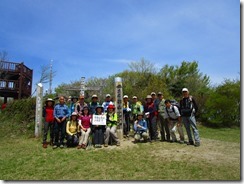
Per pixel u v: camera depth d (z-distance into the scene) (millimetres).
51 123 9805
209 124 19719
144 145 9367
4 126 13281
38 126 11578
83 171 6504
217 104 19125
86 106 9719
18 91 23375
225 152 8289
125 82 29953
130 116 11750
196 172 6223
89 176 6117
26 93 25438
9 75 23922
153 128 10094
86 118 9531
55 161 7488
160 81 26438
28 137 11641
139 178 5883
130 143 9781
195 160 7293
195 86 30016
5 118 14234
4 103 16141
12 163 7406
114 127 9492
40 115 11672
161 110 10156
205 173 6141
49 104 9891
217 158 7512
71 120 9656
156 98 10438
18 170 6750
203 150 8570
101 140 9266
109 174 6215
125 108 11102
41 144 10062
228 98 19516
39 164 7238
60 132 9430
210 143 9992
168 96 22953
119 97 10875
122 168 6656
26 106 14055
